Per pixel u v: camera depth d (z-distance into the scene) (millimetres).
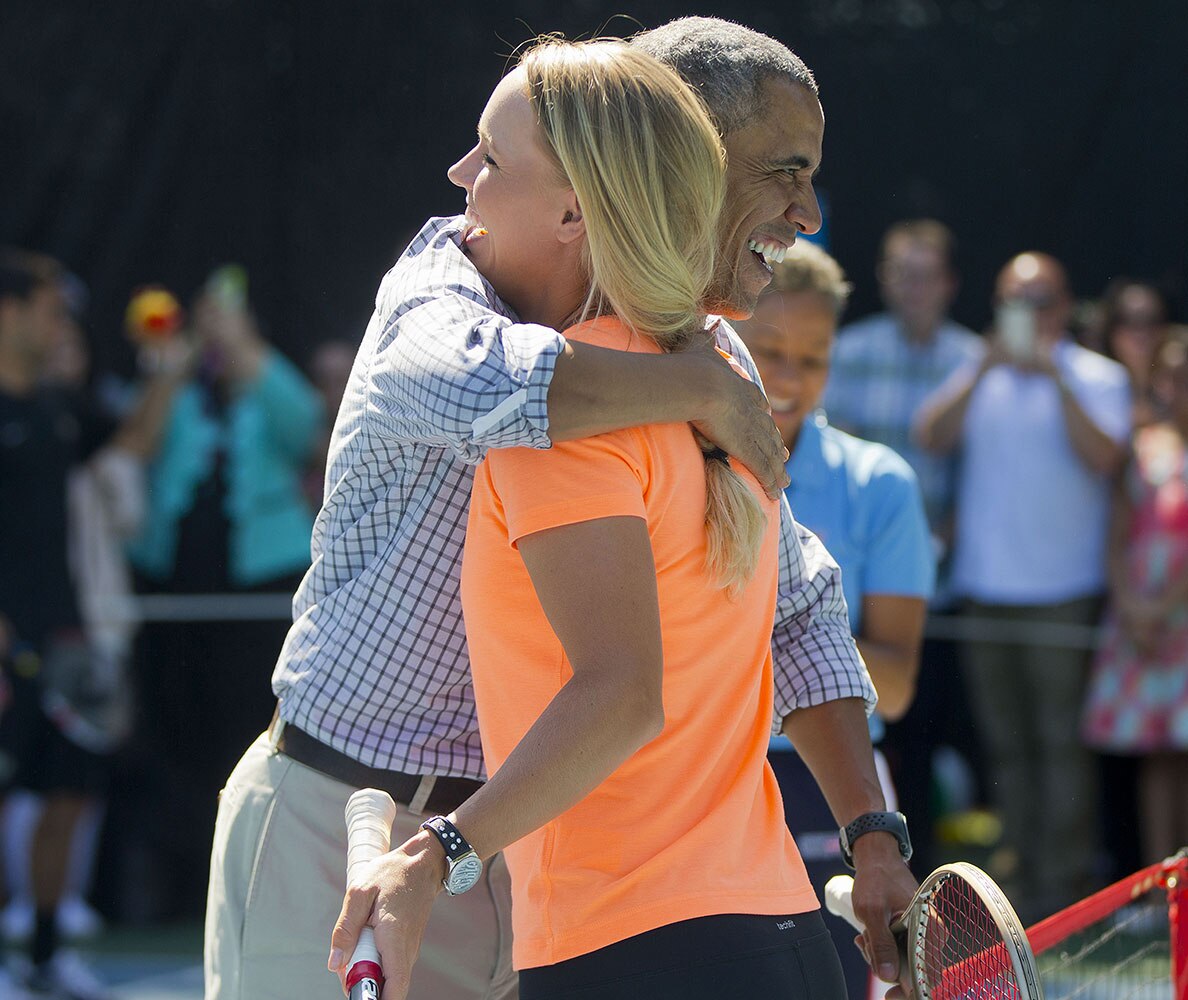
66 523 18516
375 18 18688
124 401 18938
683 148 6062
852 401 19141
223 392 18875
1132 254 18875
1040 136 18875
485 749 6316
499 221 6371
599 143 5977
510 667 6086
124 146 18875
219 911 7742
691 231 6164
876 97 18906
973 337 19141
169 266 18938
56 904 17938
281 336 18953
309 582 7445
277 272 18938
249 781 7672
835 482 11164
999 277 18969
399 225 18812
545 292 6500
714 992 5945
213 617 18797
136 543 18781
